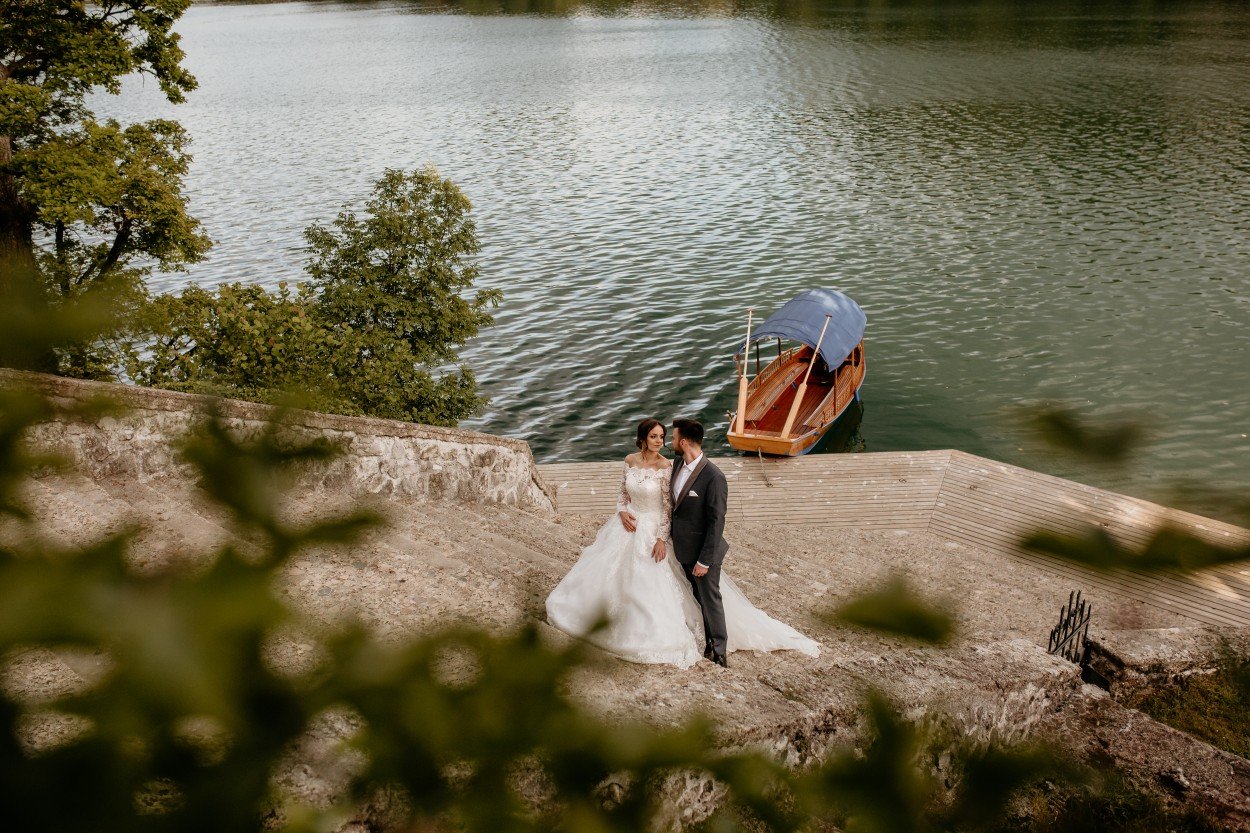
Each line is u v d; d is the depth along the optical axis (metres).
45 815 0.83
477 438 10.78
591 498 15.24
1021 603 10.45
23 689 0.87
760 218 39.84
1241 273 30.55
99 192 14.38
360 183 47.25
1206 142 46.69
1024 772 1.17
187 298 15.07
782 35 95.75
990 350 26.47
